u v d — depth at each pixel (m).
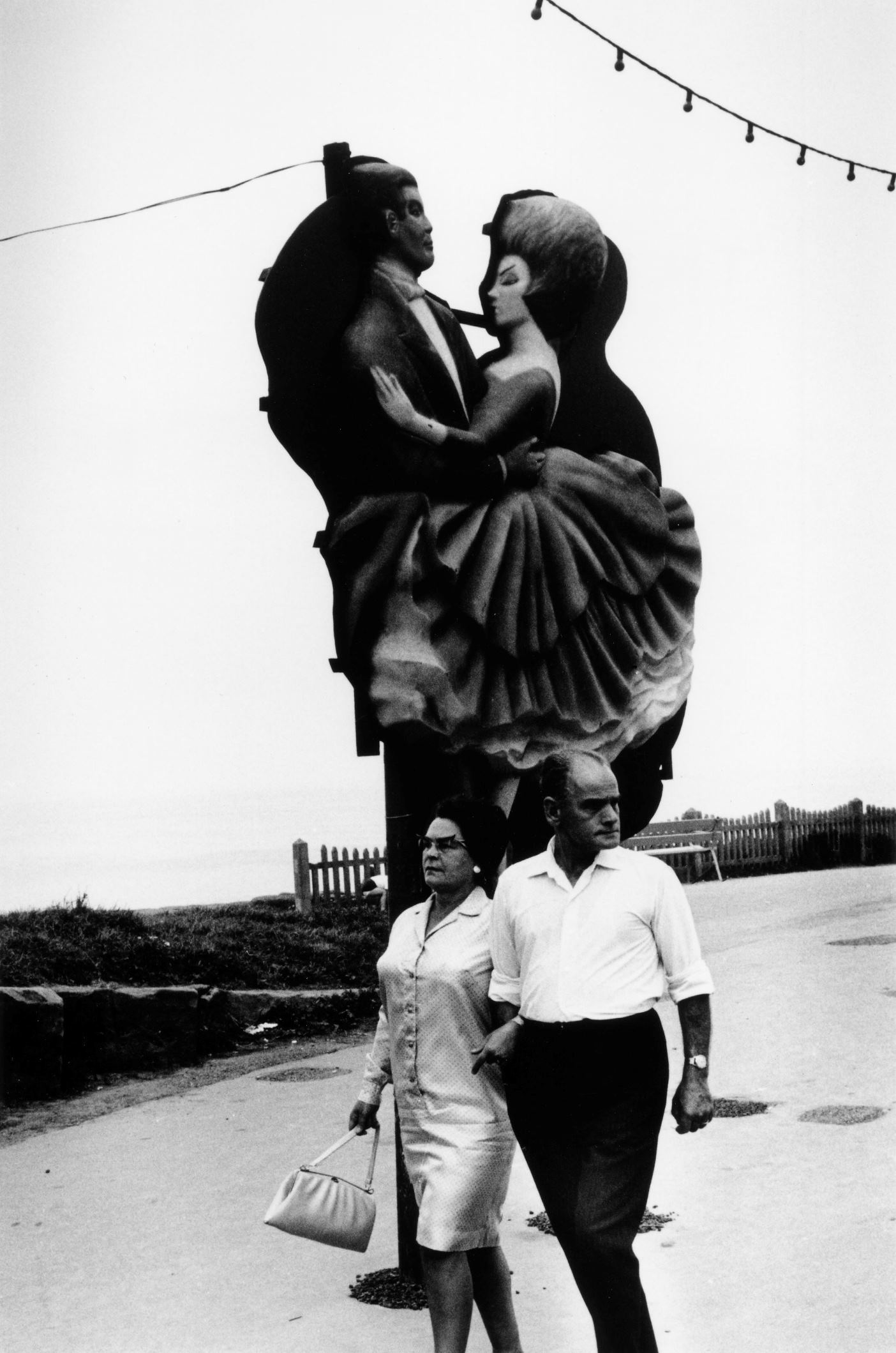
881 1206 5.42
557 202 5.79
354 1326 4.77
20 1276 5.49
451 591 5.27
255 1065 9.42
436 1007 4.25
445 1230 4.11
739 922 13.95
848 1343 4.24
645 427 6.28
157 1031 9.51
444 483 5.29
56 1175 6.96
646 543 6.05
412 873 5.19
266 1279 5.31
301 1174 4.44
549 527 5.67
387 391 5.11
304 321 5.08
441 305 5.42
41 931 10.84
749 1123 6.67
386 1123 7.56
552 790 4.13
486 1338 4.67
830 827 20.67
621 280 6.23
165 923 12.23
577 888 4.08
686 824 19.36
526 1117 4.04
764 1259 4.98
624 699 5.91
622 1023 3.98
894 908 14.15
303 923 13.81
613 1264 3.86
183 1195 6.47
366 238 5.18
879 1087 7.12
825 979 10.20
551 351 5.79
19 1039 8.77
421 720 5.13
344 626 5.11
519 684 5.53
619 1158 3.93
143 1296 5.19
